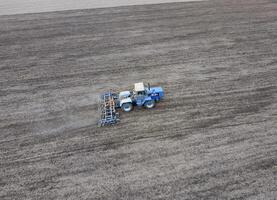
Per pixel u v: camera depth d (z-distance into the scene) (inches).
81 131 526.9
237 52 792.3
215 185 405.1
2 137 519.8
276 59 745.6
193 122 532.7
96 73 729.6
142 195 397.1
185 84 658.2
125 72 726.5
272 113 545.0
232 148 466.9
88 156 468.1
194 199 386.6
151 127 526.3
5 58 822.5
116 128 529.0
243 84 644.1
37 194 406.9
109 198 395.9
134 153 469.1
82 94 645.3
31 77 723.4
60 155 473.4
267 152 455.5
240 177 414.9
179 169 433.7
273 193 389.1
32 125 549.3
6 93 659.4
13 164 458.6
